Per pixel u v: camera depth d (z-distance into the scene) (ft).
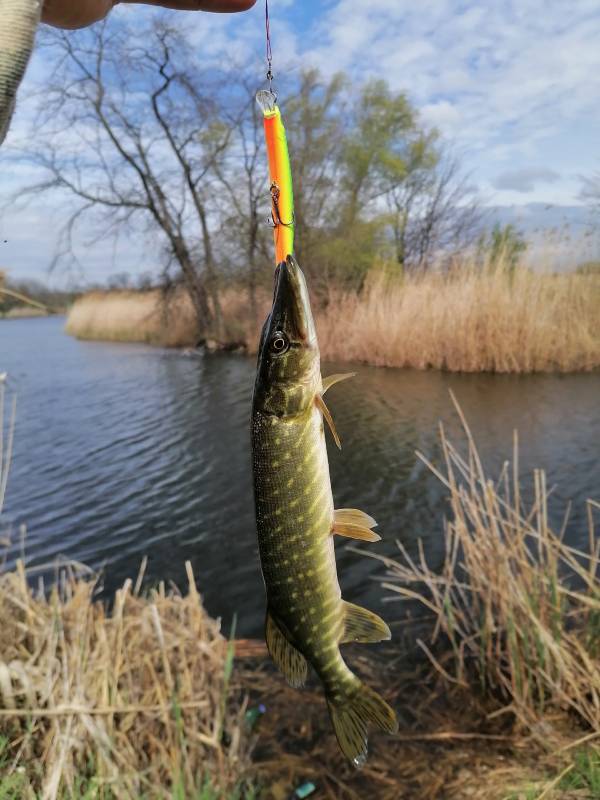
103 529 6.91
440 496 7.12
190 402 13.41
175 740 2.67
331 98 21.83
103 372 18.04
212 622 3.56
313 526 1.51
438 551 5.78
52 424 11.78
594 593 3.57
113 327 28.91
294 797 2.90
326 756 3.17
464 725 3.34
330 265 21.16
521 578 3.47
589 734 3.06
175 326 25.29
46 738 2.51
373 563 5.67
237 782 2.87
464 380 13.14
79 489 8.20
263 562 1.55
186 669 2.91
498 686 3.59
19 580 3.12
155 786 2.52
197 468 8.87
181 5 1.86
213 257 22.74
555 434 8.98
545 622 3.43
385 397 12.05
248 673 3.95
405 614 4.67
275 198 1.38
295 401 1.48
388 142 24.31
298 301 1.44
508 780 2.87
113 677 2.72
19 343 28.45
